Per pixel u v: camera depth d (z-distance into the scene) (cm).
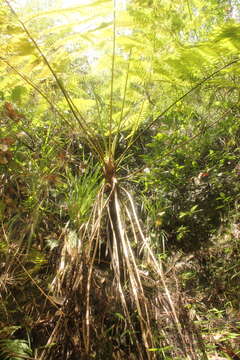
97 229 164
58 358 146
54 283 164
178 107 249
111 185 178
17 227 191
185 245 224
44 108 191
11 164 186
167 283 179
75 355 147
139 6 147
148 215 227
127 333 157
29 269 174
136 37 150
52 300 156
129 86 168
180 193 243
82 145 266
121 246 170
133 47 151
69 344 150
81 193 198
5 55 153
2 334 143
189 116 268
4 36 149
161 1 152
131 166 279
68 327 155
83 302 159
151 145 254
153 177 240
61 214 205
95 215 181
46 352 145
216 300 189
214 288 194
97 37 148
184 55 146
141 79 162
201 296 191
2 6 144
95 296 164
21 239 173
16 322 155
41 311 160
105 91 177
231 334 152
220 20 186
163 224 232
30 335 153
